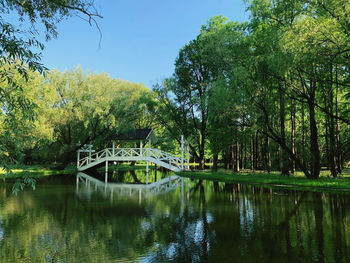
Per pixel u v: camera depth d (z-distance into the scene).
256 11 15.59
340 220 6.69
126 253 4.53
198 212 7.93
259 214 7.54
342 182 13.73
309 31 11.63
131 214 7.66
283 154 19.81
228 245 4.90
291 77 16.27
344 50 11.45
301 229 5.91
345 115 19.42
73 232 5.80
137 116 29.48
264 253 4.46
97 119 25.03
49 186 15.16
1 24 3.68
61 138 28.64
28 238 5.35
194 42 26.72
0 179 17.41
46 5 4.36
